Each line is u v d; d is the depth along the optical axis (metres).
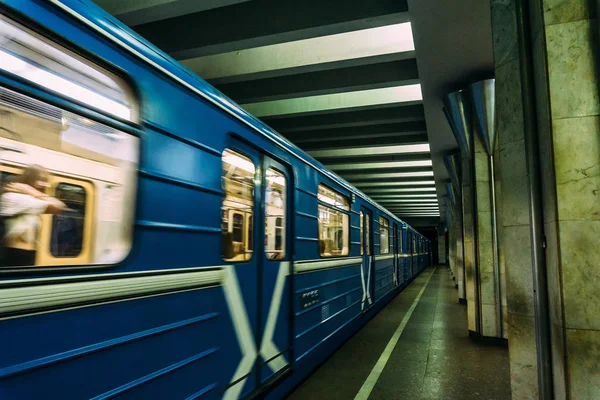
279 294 4.16
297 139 12.49
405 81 7.94
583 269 2.69
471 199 7.87
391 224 12.12
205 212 2.93
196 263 2.80
